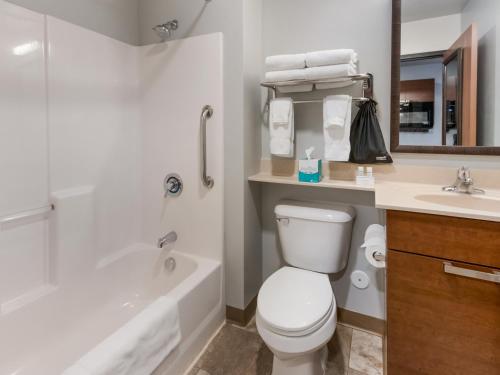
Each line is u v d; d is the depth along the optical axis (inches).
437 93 56.7
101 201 68.7
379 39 60.6
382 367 58.2
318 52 58.0
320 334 46.9
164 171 74.7
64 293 59.5
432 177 58.4
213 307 66.6
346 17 63.0
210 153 68.2
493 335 40.1
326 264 62.2
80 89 62.7
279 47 69.6
